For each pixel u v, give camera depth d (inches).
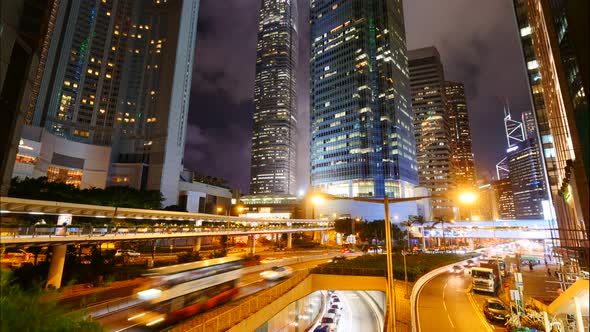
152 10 6466.5
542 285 1728.6
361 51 6387.8
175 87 5979.3
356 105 6176.2
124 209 2021.4
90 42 5777.6
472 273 1549.0
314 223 5236.2
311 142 6825.8
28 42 1391.5
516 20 2519.7
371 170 5753.0
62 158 4756.4
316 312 2048.5
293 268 2257.6
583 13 590.2
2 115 1289.4
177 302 1129.4
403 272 1700.3
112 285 1534.2
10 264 1738.4
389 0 6884.8
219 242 4338.1
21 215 1968.5
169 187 5511.8
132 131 5807.1
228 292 1275.8
